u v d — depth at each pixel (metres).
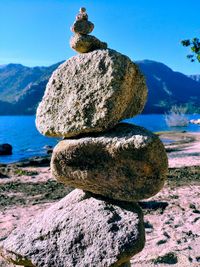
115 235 0.60
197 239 1.04
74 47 0.66
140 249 0.60
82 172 0.63
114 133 0.62
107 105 0.61
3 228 1.19
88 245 0.61
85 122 0.62
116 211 0.63
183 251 0.95
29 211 1.40
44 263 0.62
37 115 0.69
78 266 0.60
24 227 0.67
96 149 0.62
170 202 1.47
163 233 1.08
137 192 0.62
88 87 0.63
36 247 0.64
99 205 0.64
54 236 0.64
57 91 0.66
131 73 0.63
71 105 0.64
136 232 0.60
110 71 0.62
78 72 0.65
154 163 0.60
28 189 1.86
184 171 2.32
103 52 0.63
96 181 0.63
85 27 0.65
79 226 0.63
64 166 0.65
